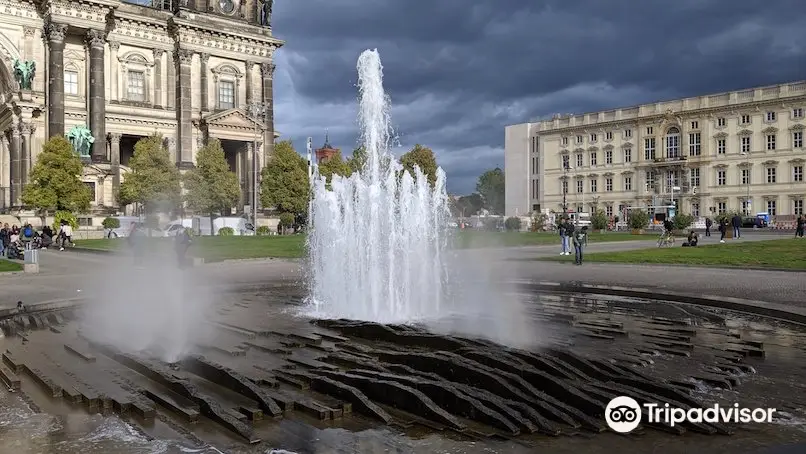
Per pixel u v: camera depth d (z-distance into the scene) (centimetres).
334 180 1930
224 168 7975
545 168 13212
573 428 700
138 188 7431
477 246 4788
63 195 6819
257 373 955
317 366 988
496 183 16275
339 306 1653
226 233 7494
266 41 9450
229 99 9275
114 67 8369
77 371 993
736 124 10494
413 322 1380
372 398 816
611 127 12031
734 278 2273
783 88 9950
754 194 10288
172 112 8725
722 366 966
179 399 813
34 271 2891
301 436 688
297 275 2678
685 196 11031
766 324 1373
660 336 1223
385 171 2005
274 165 8556
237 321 1448
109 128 8212
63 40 7594
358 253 1853
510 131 14062
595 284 2048
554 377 824
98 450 654
